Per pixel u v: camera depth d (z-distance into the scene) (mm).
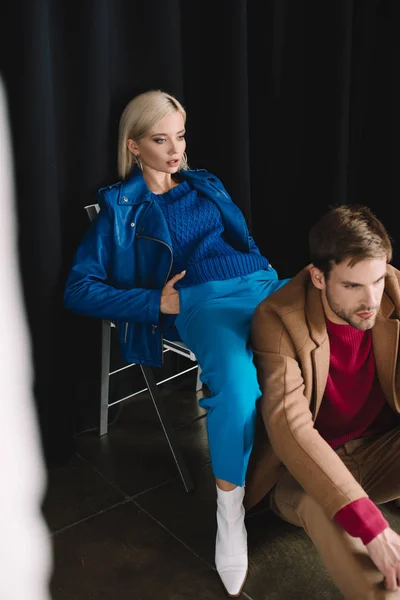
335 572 1362
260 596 1655
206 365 1759
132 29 2146
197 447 2275
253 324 1583
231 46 2232
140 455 2240
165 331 2076
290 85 2547
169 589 1692
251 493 1712
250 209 2553
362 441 1672
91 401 2381
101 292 1981
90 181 2123
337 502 1324
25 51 1804
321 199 2709
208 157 2467
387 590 1271
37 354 2027
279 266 2793
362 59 2707
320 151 2645
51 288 2012
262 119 2564
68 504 2004
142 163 2174
